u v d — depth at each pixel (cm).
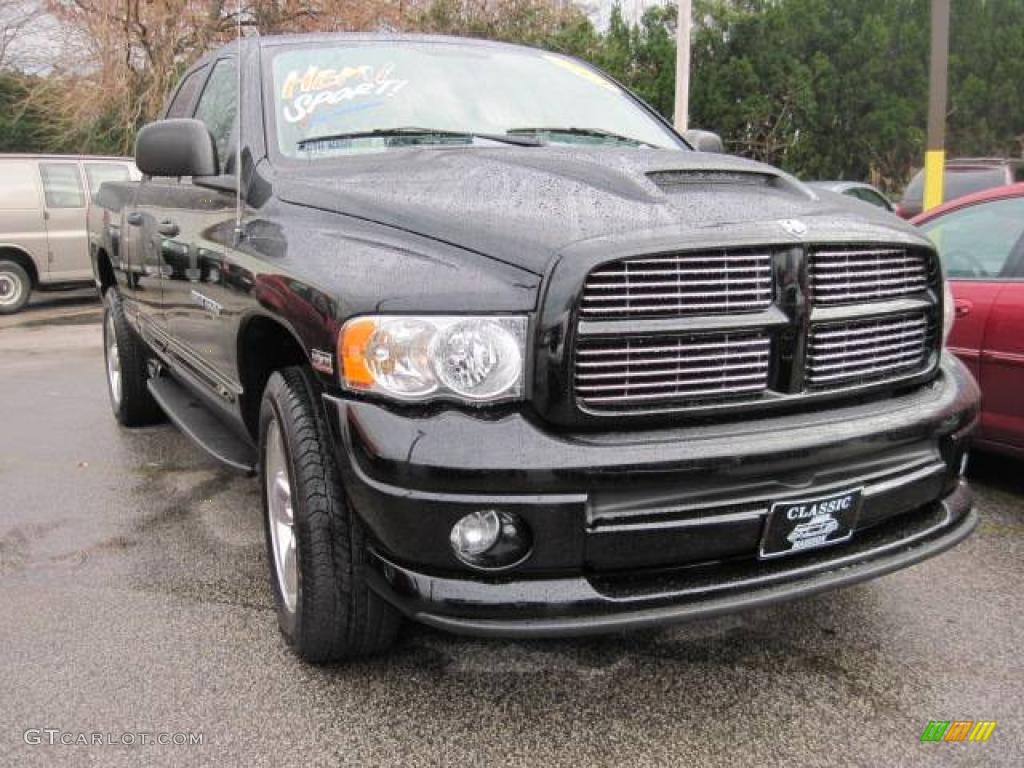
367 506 232
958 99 2278
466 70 388
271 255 283
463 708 266
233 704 267
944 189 1231
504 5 2152
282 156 326
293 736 253
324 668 286
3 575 360
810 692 276
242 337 313
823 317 250
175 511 434
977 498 448
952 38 2356
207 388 386
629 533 229
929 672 287
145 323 490
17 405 670
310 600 263
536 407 226
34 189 1244
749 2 2244
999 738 253
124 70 1928
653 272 229
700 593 235
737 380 241
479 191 265
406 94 363
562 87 404
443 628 229
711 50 2102
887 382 272
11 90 2336
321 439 262
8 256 1241
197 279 365
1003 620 321
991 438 437
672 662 293
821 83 2116
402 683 279
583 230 232
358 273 244
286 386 277
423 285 231
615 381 230
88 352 931
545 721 261
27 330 1109
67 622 319
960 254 463
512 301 226
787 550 248
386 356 228
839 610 329
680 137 406
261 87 353
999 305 427
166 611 327
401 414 228
